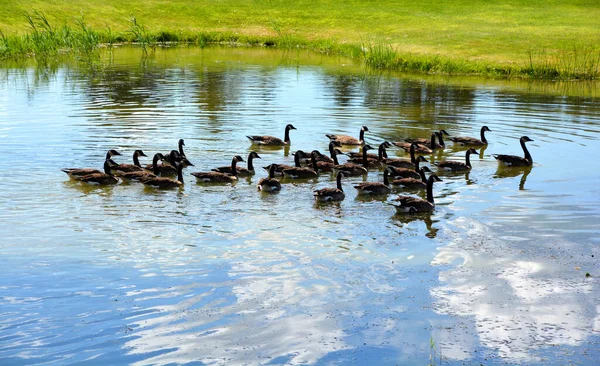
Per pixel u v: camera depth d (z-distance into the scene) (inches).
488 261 666.8
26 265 637.9
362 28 2623.0
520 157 997.2
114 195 839.7
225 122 1234.0
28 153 1001.5
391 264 656.4
